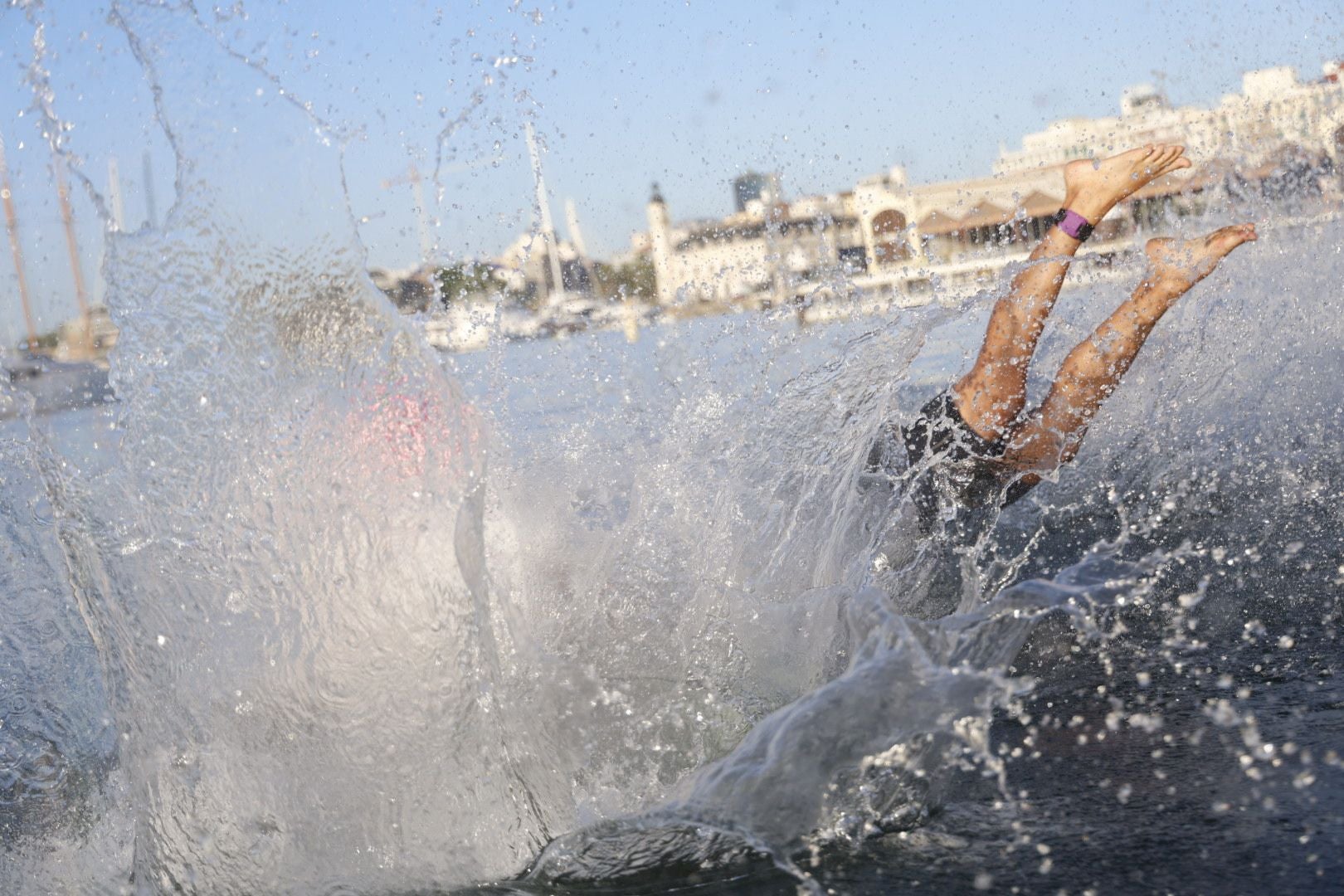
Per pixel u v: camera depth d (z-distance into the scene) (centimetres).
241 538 164
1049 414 248
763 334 358
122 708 164
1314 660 170
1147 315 245
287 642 158
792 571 209
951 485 246
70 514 170
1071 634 194
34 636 201
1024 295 248
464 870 144
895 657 141
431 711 155
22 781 174
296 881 149
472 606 159
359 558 161
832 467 240
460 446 169
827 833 133
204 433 168
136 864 156
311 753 155
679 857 133
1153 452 290
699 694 168
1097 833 125
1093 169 253
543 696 161
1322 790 128
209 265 179
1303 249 402
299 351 173
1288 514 243
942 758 137
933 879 120
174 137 183
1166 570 221
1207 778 135
